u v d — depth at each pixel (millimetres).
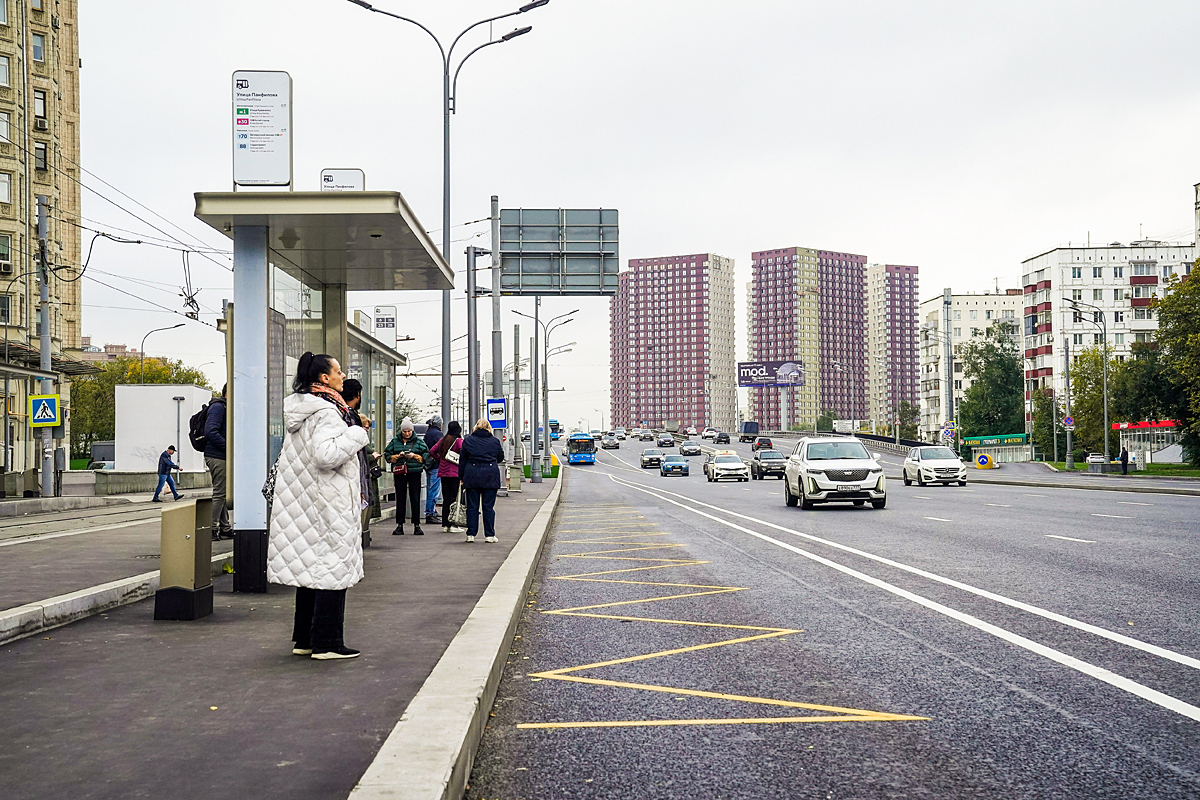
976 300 157375
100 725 4625
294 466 6121
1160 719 5191
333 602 6109
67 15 59625
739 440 130625
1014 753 4672
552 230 32125
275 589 9453
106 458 61875
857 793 4160
